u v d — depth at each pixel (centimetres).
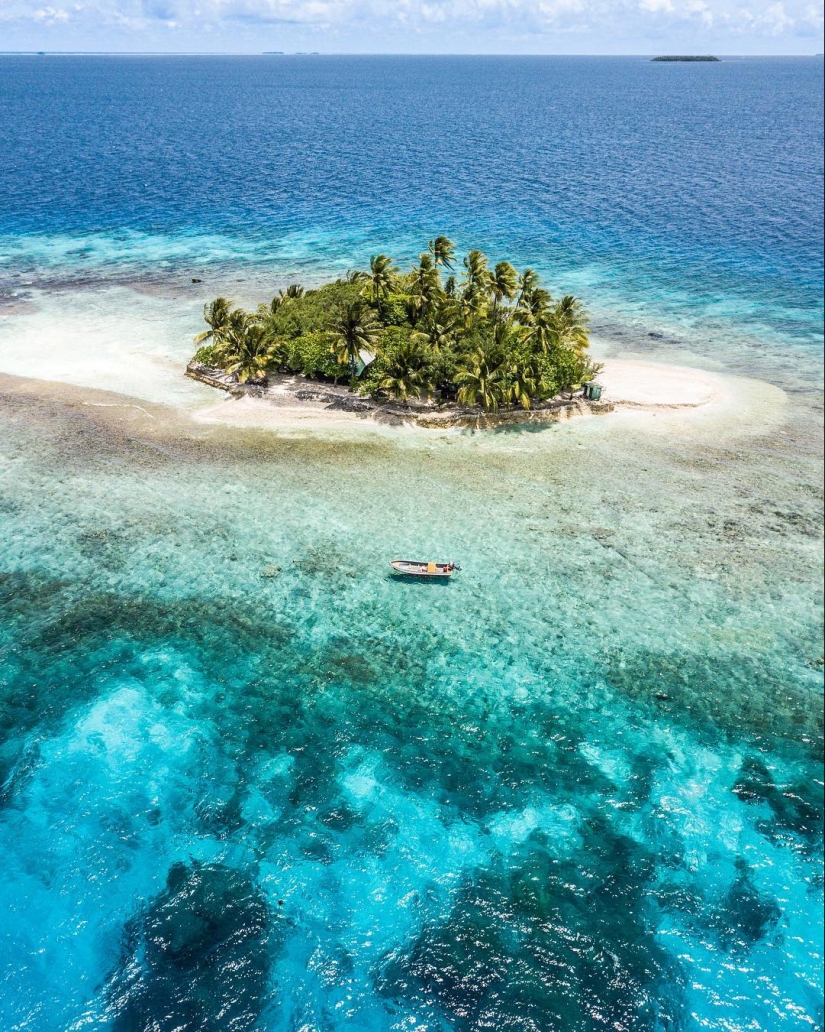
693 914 2670
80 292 8762
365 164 17912
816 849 2908
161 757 3203
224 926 2592
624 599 4122
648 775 3203
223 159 17988
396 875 2784
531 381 5747
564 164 18375
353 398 5997
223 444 5519
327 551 4422
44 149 18575
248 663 3678
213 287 9188
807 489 5216
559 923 2633
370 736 3341
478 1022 2339
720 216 13425
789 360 7594
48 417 5759
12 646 3688
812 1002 2412
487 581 4228
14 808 2956
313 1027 2319
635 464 5472
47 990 2386
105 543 4397
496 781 3162
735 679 3644
